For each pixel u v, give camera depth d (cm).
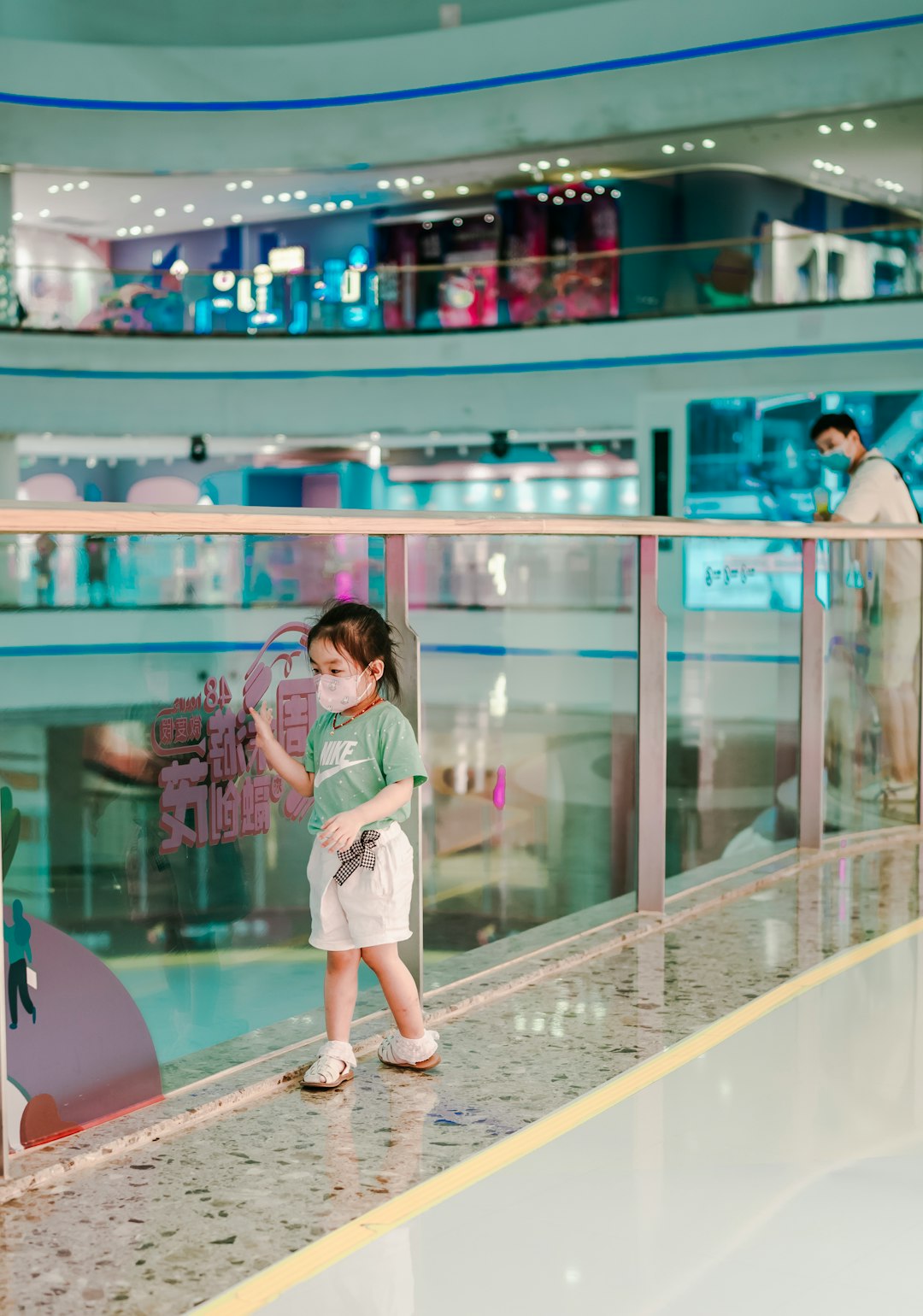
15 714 263
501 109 1997
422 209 2464
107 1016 281
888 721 611
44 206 2480
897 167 2080
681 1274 224
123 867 282
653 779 460
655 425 1777
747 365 1784
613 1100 301
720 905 482
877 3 1680
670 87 1862
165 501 2570
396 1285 220
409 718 343
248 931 315
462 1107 297
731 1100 301
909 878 523
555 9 2012
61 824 269
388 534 333
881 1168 266
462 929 433
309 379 2066
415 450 2319
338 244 2575
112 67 2092
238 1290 218
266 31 2173
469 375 1998
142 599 283
